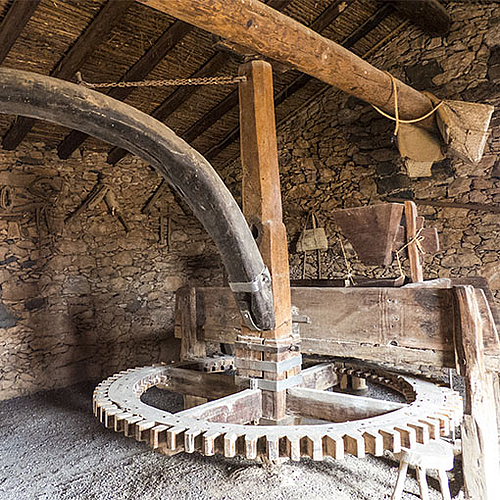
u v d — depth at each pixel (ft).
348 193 18.13
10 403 15.20
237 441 5.50
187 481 9.31
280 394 7.36
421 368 16.31
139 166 19.62
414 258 8.59
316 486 8.88
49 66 13.05
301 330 8.99
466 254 15.67
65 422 13.39
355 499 8.37
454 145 11.87
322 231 18.54
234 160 21.11
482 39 15.44
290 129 19.77
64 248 17.31
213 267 21.88
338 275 18.26
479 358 6.97
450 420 6.17
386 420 5.94
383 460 10.03
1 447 11.66
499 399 9.24
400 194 16.98
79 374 17.58
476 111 11.74
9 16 10.44
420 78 16.58
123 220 18.88
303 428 5.70
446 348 7.36
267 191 7.83
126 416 6.17
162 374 9.23
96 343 18.07
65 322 17.26
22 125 14.56
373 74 10.42
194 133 17.76
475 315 7.00
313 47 8.69
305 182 19.29
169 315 20.29
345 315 8.46
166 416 6.16
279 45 8.08
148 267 19.74
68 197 17.52
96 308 18.11
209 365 10.03
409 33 16.80
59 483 9.56
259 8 7.48
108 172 18.67
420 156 12.95
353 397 7.28
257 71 8.07
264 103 8.05
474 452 7.00
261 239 7.71
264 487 8.87
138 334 19.27
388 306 7.98
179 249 20.79
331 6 14.20
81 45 12.00
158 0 6.43
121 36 12.67
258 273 6.89
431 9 14.97
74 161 17.74
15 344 15.93
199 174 6.11
